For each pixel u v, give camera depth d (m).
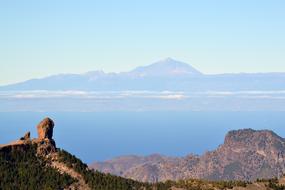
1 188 170.25
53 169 182.25
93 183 179.50
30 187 171.88
